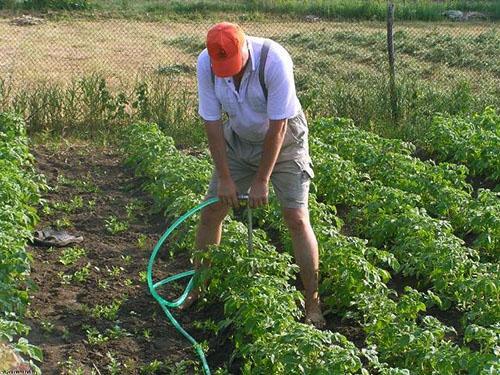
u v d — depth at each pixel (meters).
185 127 10.05
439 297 6.46
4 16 19.64
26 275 6.50
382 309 5.92
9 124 9.20
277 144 5.61
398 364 5.66
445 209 7.64
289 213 5.99
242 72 5.55
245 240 6.41
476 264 6.44
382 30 19.14
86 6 21.02
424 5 21.47
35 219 7.21
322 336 5.31
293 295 5.85
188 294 6.41
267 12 21.09
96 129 10.07
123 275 6.84
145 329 6.14
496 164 8.91
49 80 12.19
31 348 5.29
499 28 19.67
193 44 16.73
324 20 20.61
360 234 7.60
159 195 7.91
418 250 6.74
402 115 10.46
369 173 8.68
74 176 8.84
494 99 11.15
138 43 17.02
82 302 6.43
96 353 5.84
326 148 8.57
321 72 14.44
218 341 6.02
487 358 5.32
